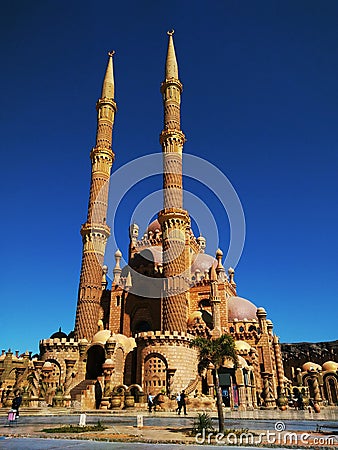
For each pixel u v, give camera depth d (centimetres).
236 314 7281
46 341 5691
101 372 5738
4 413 3988
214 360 2636
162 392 4716
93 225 6981
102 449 1446
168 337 5269
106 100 8244
